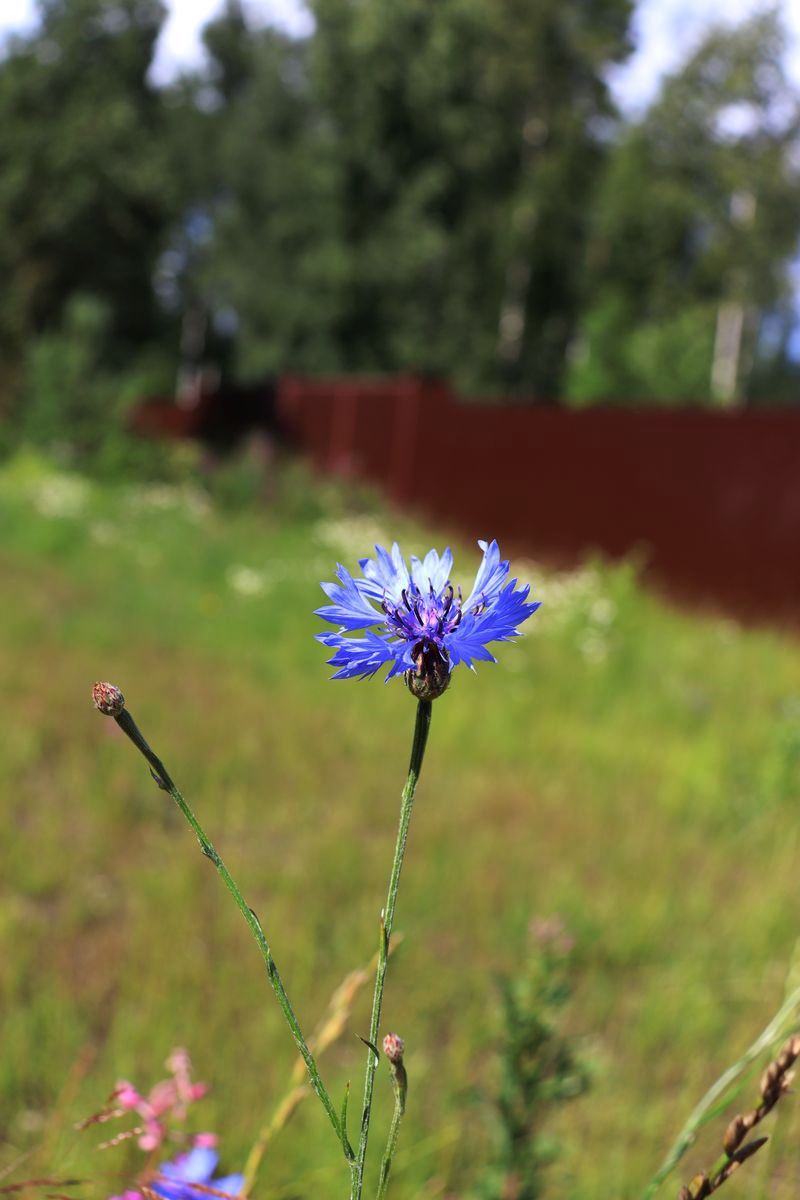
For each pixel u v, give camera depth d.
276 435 19.23
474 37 26.33
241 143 31.02
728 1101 1.20
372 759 5.42
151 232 27.11
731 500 9.77
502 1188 2.06
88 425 17.91
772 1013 3.21
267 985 3.26
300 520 13.77
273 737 5.60
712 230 26.59
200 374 34.97
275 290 28.56
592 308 26.61
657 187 26.19
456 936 3.69
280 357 28.36
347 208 27.17
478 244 27.39
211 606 8.76
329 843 4.29
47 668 6.48
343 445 17.14
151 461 17.28
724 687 7.20
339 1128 0.81
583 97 27.92
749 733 6.07
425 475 14.79
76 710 5.77
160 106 27.62
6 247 25.00
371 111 26.48
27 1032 2.91
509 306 27.45
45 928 3.61
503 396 27.44
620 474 11.09
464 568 11.16
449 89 26.38
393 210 26.80
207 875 4.04
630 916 3.76
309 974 3.34
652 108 26.64
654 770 5.51
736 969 3.50
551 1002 2.16
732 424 9.76
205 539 11.91
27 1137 2.49
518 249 26.92
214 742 5.43
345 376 27.36
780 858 4.41
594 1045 3.01
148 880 3.95
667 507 10.48
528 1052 2.12
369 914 3.74
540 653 7.70
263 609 8.77
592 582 9.20
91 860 4.17
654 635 8.56
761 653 8.25
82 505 13.82
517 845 4.41
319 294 27.41
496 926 3.71
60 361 18.42
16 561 10.32
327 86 26.88
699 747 5.74
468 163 27.02
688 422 10.25
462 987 3.33
